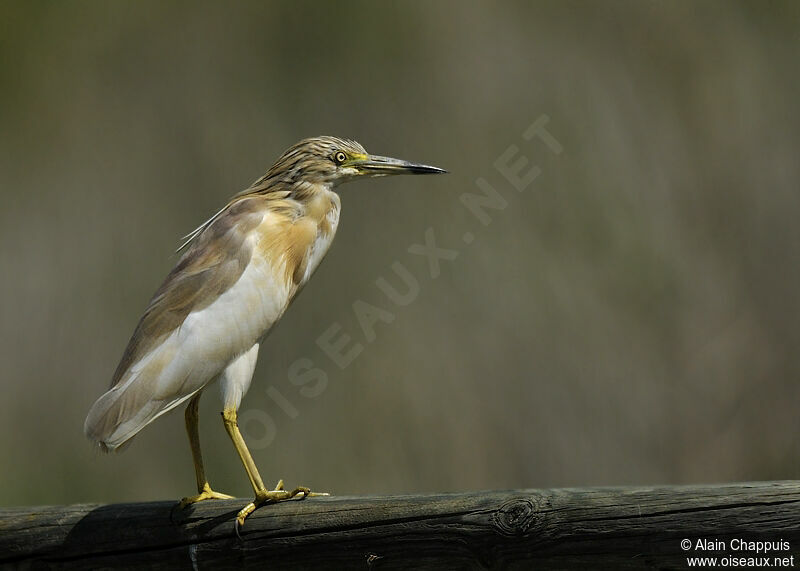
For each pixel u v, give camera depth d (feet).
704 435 40.91
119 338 45.52
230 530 14.70
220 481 41.14
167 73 47.44
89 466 43.37
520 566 13.17
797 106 42.98
